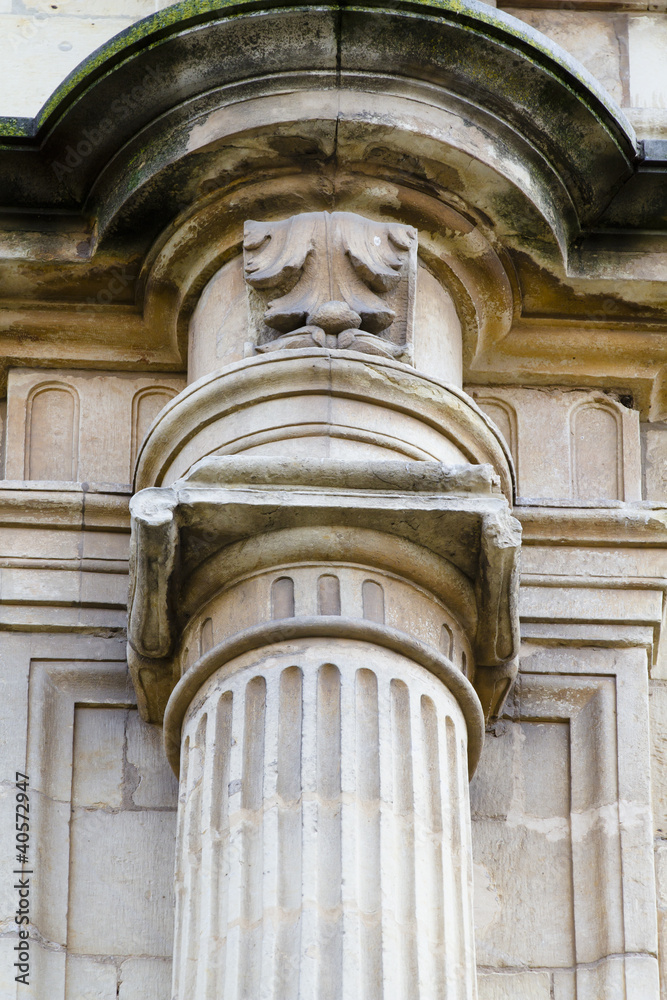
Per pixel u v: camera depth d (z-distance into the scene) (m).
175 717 16.41
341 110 17.58
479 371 19.23
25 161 18.27
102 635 17.94
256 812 15.19
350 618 15.75
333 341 17.14
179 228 18.25
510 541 15.95
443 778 15.59
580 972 16.67
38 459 18.78
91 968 16.53
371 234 17.64
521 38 17.47
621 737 17.67
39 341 19.14
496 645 16.78
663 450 19.39
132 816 17.25
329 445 16.62
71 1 20.81
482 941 16.83
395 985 14.40
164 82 17.70
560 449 19.08
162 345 19.12
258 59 17.61
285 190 17.98
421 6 17.27
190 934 15.05
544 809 17.44
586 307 18.98
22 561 18.03
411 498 16.05
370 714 15.49
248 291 17.50
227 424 16.98
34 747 17.34
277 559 16.16
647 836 17.14
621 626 18.17
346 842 14.88
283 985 14.35
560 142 18.05
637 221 18.67
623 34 20.86
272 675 15.64
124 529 18.20
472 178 17.89
